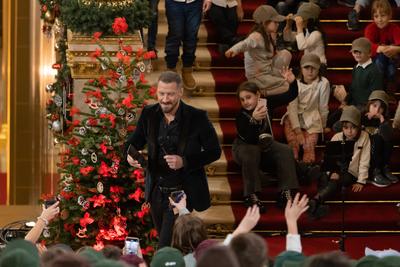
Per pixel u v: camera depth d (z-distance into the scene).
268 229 21.11
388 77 23.39
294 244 13.24
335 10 25.27
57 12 23.59
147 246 20.22
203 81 23.55
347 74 24.25
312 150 22.22
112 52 21.17
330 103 23.33
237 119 21.14
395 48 23.27
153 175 17.78
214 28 24.73
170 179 17.69
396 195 21.89
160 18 25.20
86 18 20.92
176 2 22.83
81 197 19.98
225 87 23.62
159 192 17.77
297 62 23.78
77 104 21.20
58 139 21.06
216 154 17.58
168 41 23.08
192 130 17.52
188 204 17.77
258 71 22.42
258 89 21.02
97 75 21.12
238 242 10.39
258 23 22.42
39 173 31.36
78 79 21.14
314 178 21.56
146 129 17.77
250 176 21.05
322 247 20.69
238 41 24.09
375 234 21.42
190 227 14.30
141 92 21.09
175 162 17.30
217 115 23.11
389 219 21.41
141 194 20.05
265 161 21.34
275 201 21.56
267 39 22.36
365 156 21.67
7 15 35.53
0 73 38.22
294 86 21.61
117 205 20.31
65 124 22.89
